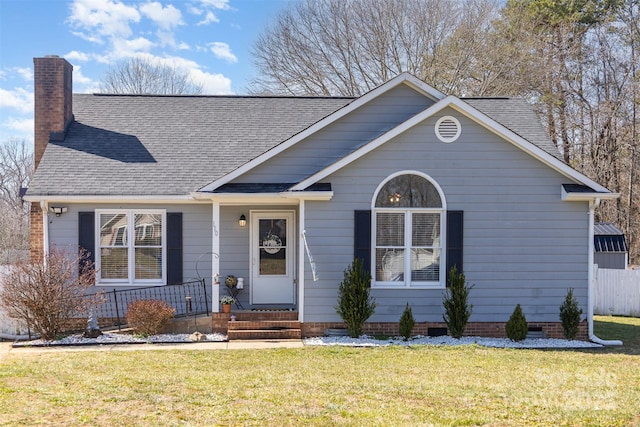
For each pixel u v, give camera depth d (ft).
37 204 51.26
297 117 59.41
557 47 112.68
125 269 50.21
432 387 29.91
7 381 30.30
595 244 77.66
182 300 50.39
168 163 52.24
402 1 114.93
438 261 46.34
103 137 54.85
